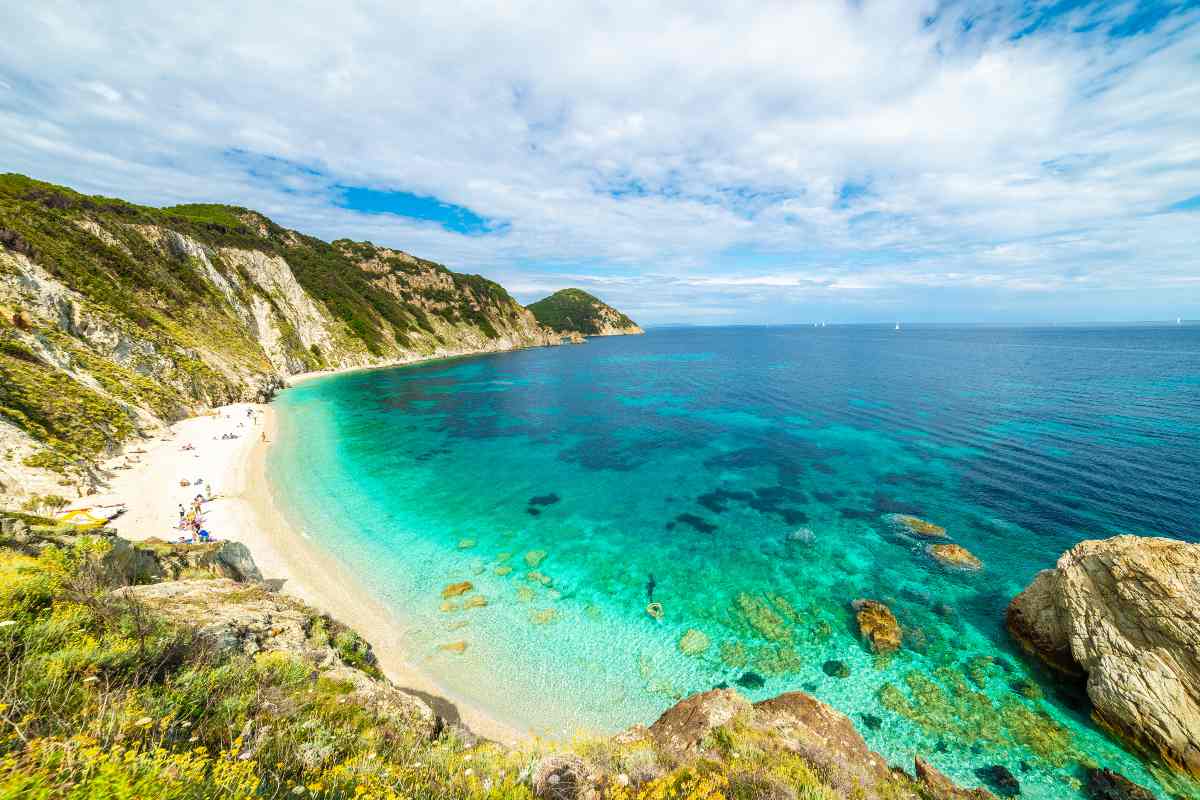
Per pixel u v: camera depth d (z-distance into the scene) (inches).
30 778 140.4
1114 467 1408.7
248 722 249.6
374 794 212.8
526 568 1031.0
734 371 4065.0
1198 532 1036.5
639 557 1075.9
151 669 263.6
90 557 487.2
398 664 742.5
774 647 797.9
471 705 678.5
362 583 951.6
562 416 2498.8
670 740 465.1
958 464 1551.4
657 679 733.9
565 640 813.2
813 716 562.9
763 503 1349.7
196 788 170.4
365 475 1598.2
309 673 386.6
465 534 1184.2
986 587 929.5
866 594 925.2
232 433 1884.8
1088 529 1092.5
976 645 790.5
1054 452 1573.6
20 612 261.6
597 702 692.1
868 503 1310.3
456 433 2164.1
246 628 466.9
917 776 527.8
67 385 1501.0
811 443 1879.9
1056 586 747.4
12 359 1409.9
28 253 1979.6
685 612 887.1
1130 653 637.3
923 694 698.2
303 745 247.6
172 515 1143.0
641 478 1574.8
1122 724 620.7
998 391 2662.4
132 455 1444.4
